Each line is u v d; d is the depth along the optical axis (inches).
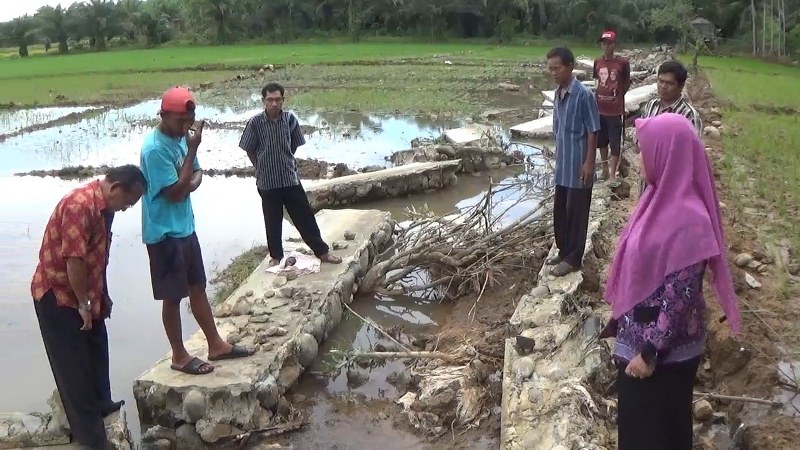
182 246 203.0
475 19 2159.2
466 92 1003.9
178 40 2255.2
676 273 130.0
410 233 342.0
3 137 699.4
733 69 1240.8
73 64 1556.3
